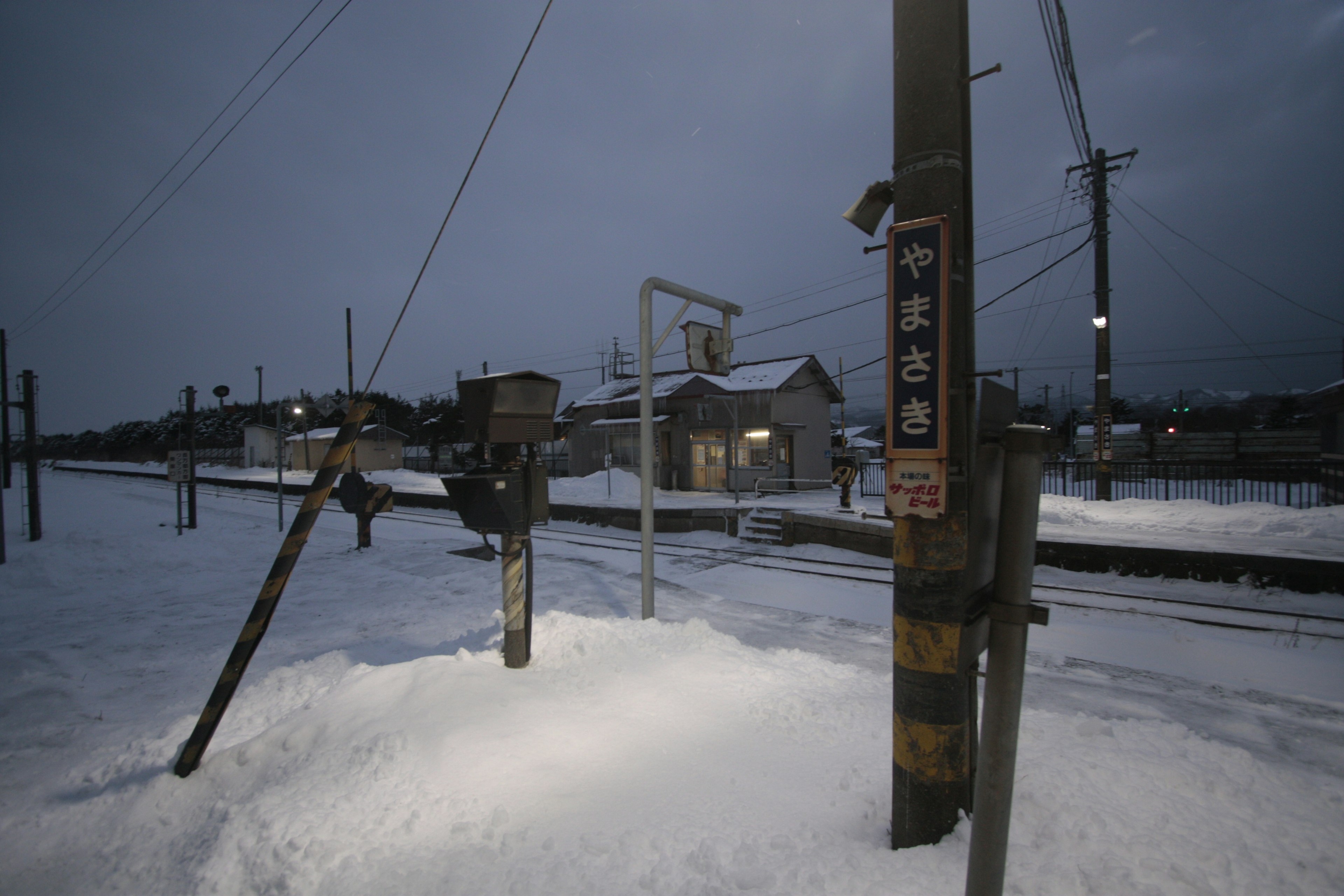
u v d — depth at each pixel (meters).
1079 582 8.80
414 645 5.87
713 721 3.56
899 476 2.16
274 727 3.45
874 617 7.38
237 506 22.08
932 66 2.22
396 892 2.21
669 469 22.09
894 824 2.30
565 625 4.91
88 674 5.38
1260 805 2.50
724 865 2.21
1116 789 2.55
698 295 7.06
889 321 2.17
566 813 2.60
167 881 2.50
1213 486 16.95
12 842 2.94
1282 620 6.72
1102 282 13.95
